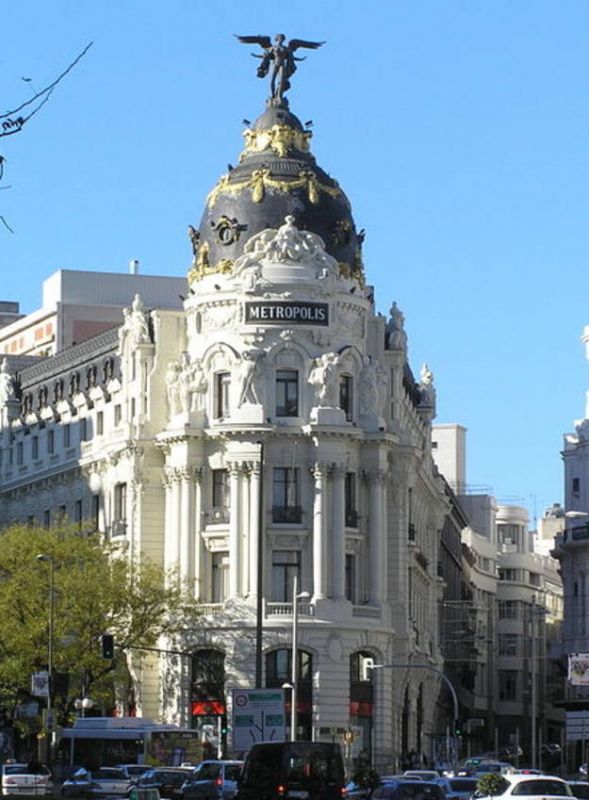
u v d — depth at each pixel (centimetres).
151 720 14562
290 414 15675
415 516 17412
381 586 15950
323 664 15412
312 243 15762
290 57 16562
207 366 15825
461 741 19488
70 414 17875
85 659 14338
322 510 15525
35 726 14850
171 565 15712
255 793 8381
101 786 11481
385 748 15725
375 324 16525
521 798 8238
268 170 16025
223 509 15712
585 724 15175
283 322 15662
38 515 18550
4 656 14450
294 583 14300
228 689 15375
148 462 16175
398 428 16388
